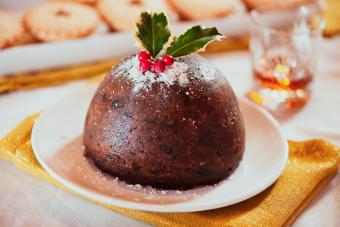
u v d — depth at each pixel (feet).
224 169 1.42
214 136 1.39
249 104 1.73
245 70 2.22
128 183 1.39
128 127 1.37
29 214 1.37
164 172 1.38
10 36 2.07
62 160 1.44
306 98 1.98
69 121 1.62
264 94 1.98
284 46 2.00
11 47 2.06
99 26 2.30
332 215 1.41
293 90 1.94
